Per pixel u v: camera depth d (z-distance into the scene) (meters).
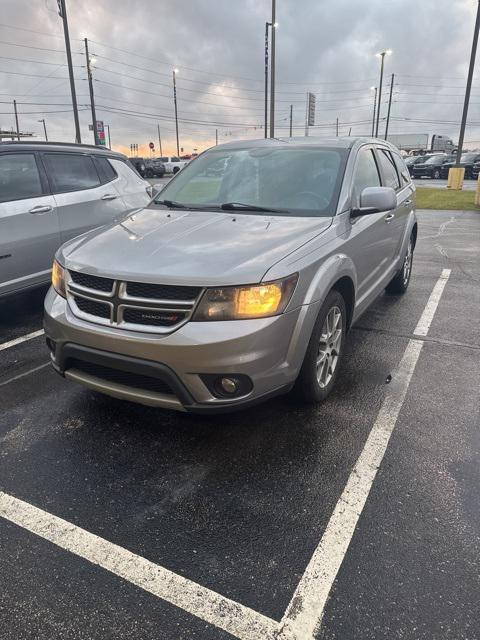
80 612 1.90
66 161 5.50
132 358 2.65
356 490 2.56
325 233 3.20
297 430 3.10
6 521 2.36
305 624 1.84
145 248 2.95
